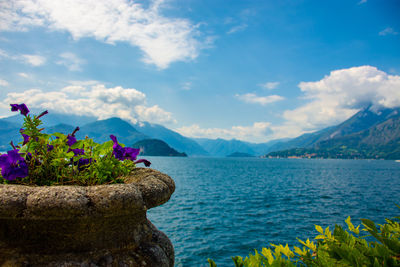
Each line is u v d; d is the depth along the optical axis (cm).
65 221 163
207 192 3544
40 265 156
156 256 199
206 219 1945
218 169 9869
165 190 198
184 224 1794
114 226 179
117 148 212
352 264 154
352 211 2373
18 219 159
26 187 153
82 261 162
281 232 1641
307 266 172
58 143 212
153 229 230
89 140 219
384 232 186
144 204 173
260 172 8656
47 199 145
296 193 3638
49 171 205
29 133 202
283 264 154
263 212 2266
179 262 1170
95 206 155
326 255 168
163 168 9512
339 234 190
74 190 154
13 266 153
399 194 3694
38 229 162
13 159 180
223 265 1138
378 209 2488
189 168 9975
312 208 2498
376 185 5025
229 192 3603
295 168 12150
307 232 1650
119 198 159
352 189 4272
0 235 162
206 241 1448
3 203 140
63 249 164
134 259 186
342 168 12888
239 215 2112
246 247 1363
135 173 223
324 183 5303
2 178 192
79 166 211
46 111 211
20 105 200
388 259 155
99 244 174
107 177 211
